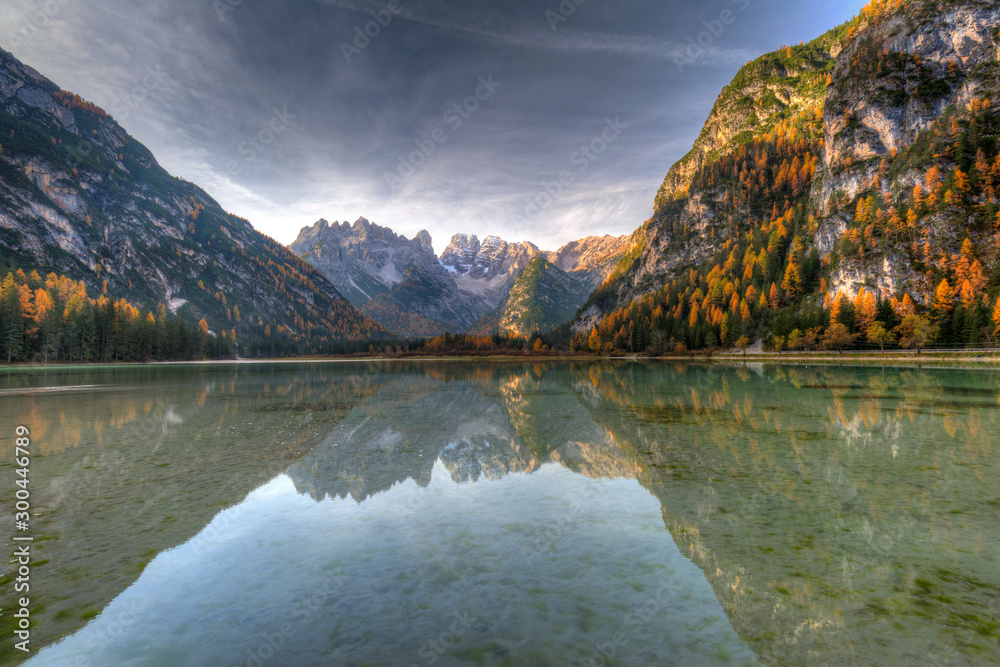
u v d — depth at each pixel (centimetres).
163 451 1802
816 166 18638
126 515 1095
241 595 721
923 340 8388
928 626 607
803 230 16612
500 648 572
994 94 12512
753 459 1560
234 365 12912
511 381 5731
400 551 882
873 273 11600
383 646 582
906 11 15700
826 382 4609
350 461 1638
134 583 766
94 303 13575
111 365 11250
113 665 551
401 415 2805
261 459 1669
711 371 7038
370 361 16662
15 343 9506
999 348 7569
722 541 900
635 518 1039
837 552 841
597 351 17150
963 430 2025
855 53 17038
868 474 1348
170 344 14275
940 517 998
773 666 532
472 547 896
